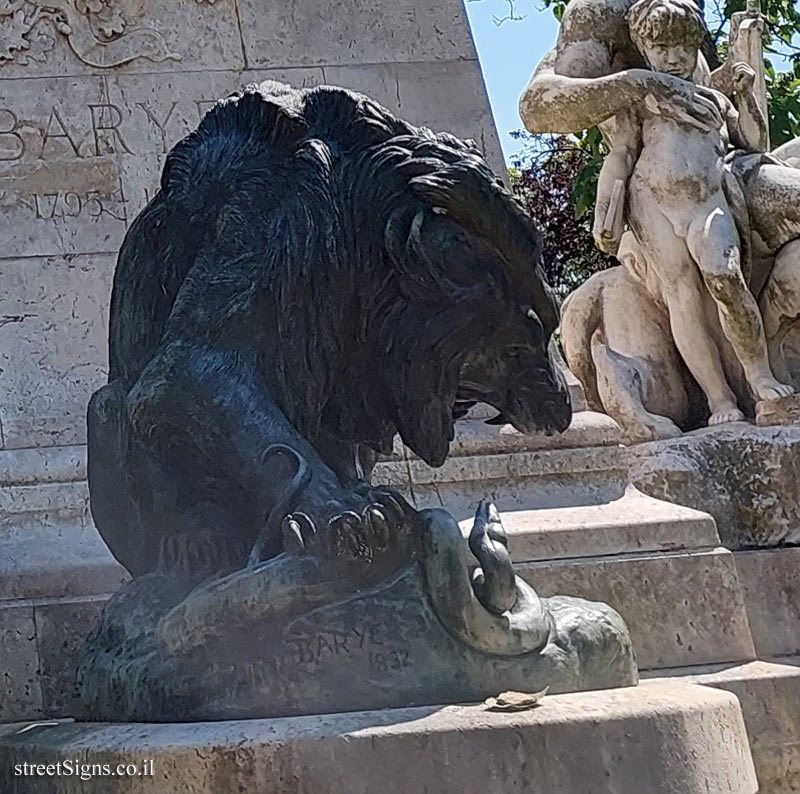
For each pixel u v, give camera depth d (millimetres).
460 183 5191
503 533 5129
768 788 7051
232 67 8766
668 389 9781
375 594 4945
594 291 10008
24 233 8250
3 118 8430
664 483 8961
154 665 4984
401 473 7793
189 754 4449
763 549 8812
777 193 9570
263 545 5039
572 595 7352
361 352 5402
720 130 9688
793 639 8453
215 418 5227
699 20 9797
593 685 5152
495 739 4477
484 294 5207
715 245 9336
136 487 5535
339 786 4398
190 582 5410
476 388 5402
